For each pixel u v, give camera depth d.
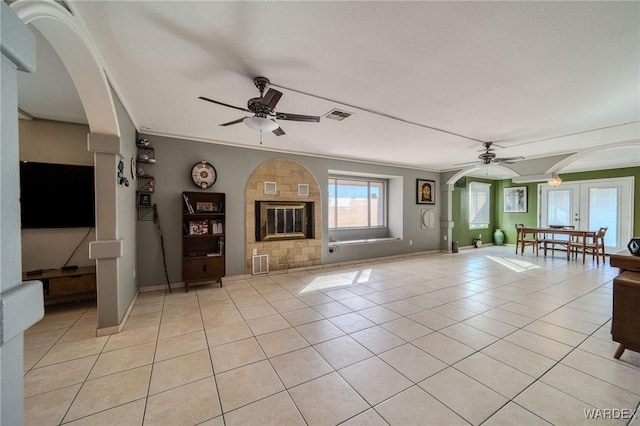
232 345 2.37
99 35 1.76
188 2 1.47
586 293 3.80
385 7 1.51
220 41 1.83
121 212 2.75
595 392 1.75
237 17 1.59
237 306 3.31
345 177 6.54
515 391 1.77
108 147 2.45
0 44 0.91
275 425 1.50
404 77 2.31
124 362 2.11
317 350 2.29
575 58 2.02
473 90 2.55
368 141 4.41
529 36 1.77
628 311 2.06
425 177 7.28
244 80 2.37
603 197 6.82
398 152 5.27
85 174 3.50
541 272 5.08
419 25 1.66
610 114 3.15
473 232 8.38
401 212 6.84
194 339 2.48
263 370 2.01
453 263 5.99
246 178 4.66
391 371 1.99
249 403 1.67
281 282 4.40
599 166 6.71
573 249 7.02
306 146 4.76
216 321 2.87
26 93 2.68
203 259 4.00
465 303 3.42
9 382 0.98
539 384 1.84
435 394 1.75
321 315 3.04
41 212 3.27
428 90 2.55
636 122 3.42
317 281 4.47
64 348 2.30
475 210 8.50
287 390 1.79
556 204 7.66
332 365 2.07
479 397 1.71
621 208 6.54
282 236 5.10
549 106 2.92
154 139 3.91
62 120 3.38
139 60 2.06
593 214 6.98
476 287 4.12
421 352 2.25
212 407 1.64
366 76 2.29
